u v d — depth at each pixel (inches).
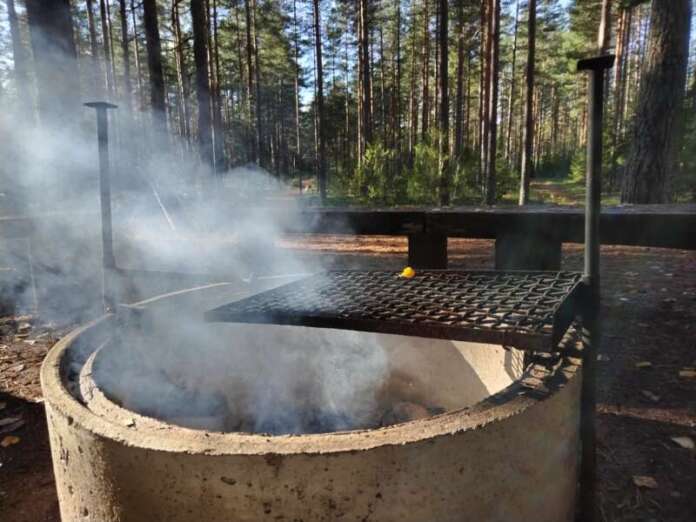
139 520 48.8
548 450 54.2
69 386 63.9
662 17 264.2
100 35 1080.8
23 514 79.2
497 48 527.8
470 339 54.7
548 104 1579.7
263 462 43.8
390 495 45.1
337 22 1092.5
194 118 1359.5
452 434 46.1
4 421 105.9
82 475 53.2
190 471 45.3
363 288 78.4
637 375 115.7
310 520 44.8
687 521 71.9
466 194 483.5
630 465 84.6
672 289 175.5
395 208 146.4
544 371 59.9
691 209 118.2
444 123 487.5
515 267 125.8
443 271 87.4
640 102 277.6
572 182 952.9
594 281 59.7
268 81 1385.3
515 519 52.3
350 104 1448.1
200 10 428.5
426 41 949.8
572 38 861.2
